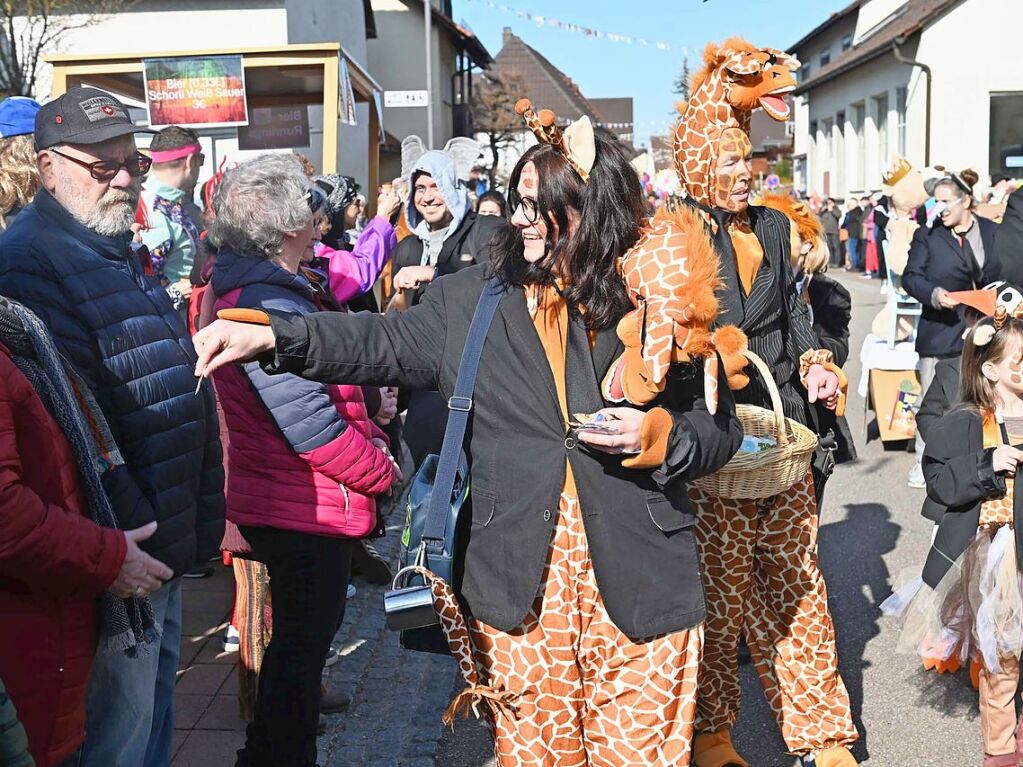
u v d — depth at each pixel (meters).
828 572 5.65
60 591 2.30
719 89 3.34
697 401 2.59
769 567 3.59
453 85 37.91
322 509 3.23
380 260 5.16
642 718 2.56
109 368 2.70
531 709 2.56
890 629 4.92
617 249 2.51
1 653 2.27
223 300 3.21
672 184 4.53
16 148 3.36
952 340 6.98
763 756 3.89
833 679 3.62
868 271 24.88
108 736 2.72
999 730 3.64
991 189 14.38
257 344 2.41
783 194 3.89
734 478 3.25
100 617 2.47
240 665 3.99
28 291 2.63
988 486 3.61
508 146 39.81
